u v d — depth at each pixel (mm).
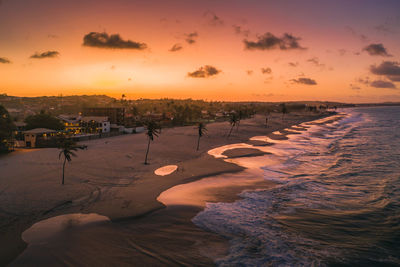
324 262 18500
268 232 22797
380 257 19219
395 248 20453
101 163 46156
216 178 39219
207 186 35312
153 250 19781
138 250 19719
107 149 60156
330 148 66812
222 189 34156
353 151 62312
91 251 19422
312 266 18000
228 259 18766
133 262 18234
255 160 52094
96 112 114875
